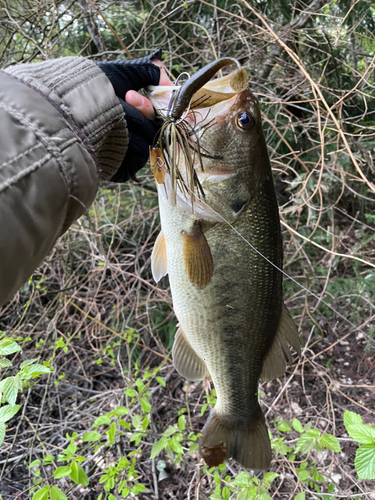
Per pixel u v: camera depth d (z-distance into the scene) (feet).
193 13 2.81
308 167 3.04
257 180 1.22
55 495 1.40
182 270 1.29
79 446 2.31
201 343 1.38
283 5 2.67
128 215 3.31
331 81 2.91
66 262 2.94
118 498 2.10
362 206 3.24
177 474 2.20
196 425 2.40
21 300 3.15
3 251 0.73
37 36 2.72
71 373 2.84
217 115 1.16
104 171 1.10
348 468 2.07
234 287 1.31
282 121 2.99
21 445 2.42
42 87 0.84
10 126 0.76
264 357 1.47
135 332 2.91
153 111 1.17
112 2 2.48
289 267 3.08
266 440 1.50
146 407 1.78
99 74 0.95
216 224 1.24
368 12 2.70
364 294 2.77
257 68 2.74
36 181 0.76
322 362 2.65
